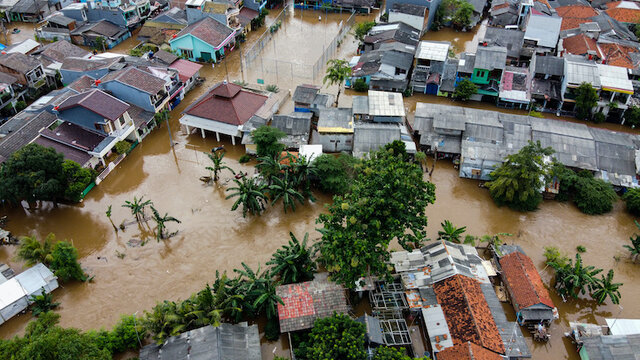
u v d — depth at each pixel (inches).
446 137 2827.3
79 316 1971.0
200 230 2383.1
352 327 1680.6
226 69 3762.3
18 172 2315.5
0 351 1557.6
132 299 2044.8
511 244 2324.1
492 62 3262.8
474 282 1969.7
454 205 2546.8
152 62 3376.0
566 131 2792.8
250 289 1861.5
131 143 2933.1
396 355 1626.5
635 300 2087.8
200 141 3009.4
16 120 2829.7
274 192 2447.1
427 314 1887.3
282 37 4276.6
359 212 1834.4
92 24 4094.5
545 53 3727.9
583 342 1825.8
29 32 4271.7
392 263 2087.8
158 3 4562.0
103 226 2402.8
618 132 2930.6
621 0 4392.2
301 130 2903.5
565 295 2096.5
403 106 3065.9
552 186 2556.6
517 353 1744.6
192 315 1777.8
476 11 4463.6
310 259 2080.5
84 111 2684.5
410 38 3838.6
